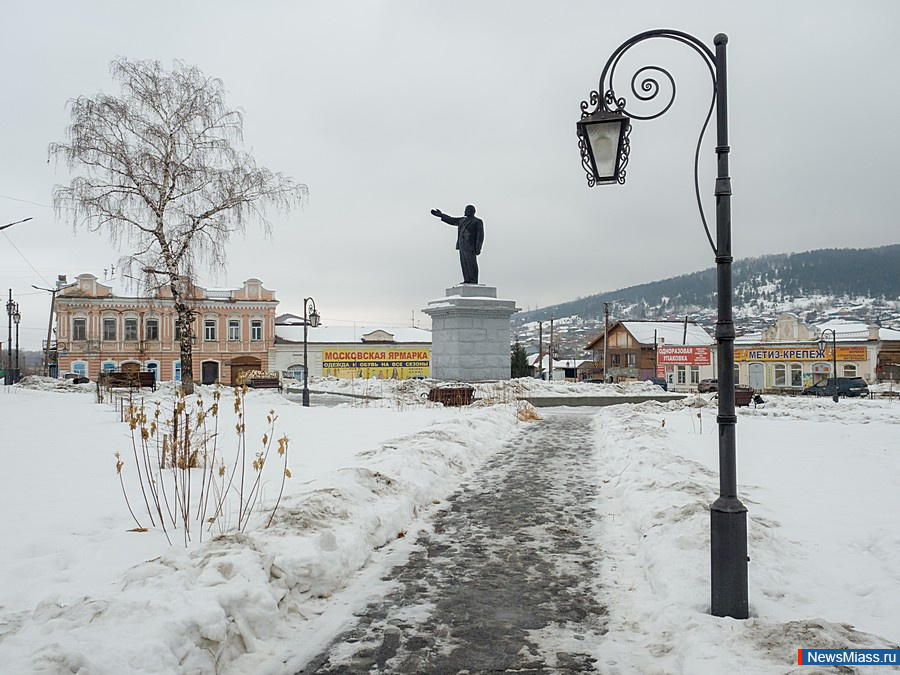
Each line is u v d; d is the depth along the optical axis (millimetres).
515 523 8109
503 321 31172
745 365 63375
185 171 27641
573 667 4461
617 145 5879
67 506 8000
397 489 8688
